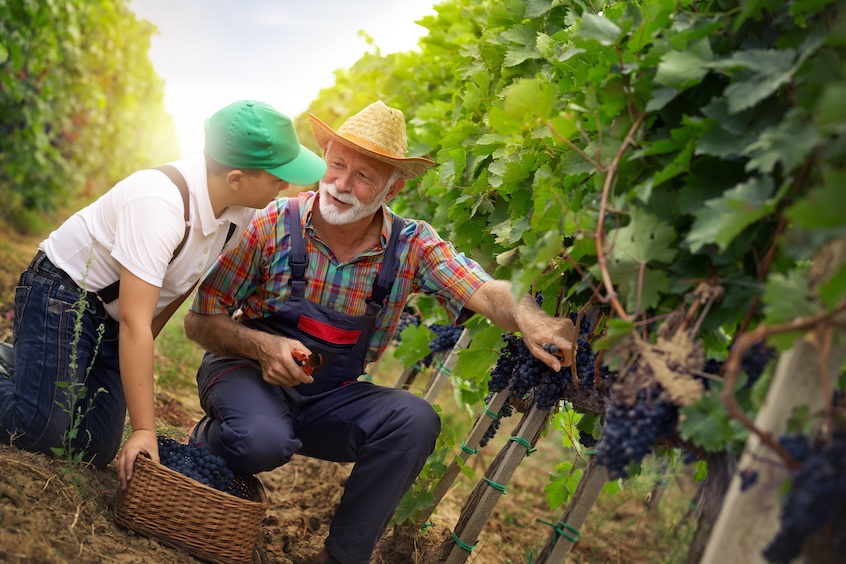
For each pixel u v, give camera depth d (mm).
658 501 4992
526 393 3141
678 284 2242
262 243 3316
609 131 2549
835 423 1740
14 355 3145
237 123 2910
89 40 10688
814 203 1614
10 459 2941
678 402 2039
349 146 3166
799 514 1679
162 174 2965
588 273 2486
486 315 3209
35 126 9055
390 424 3201
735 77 2098
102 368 3225
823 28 1991
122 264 2902
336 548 3193
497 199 3689
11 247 8234
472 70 4164
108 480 3215
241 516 2908
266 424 3121
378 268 3355
